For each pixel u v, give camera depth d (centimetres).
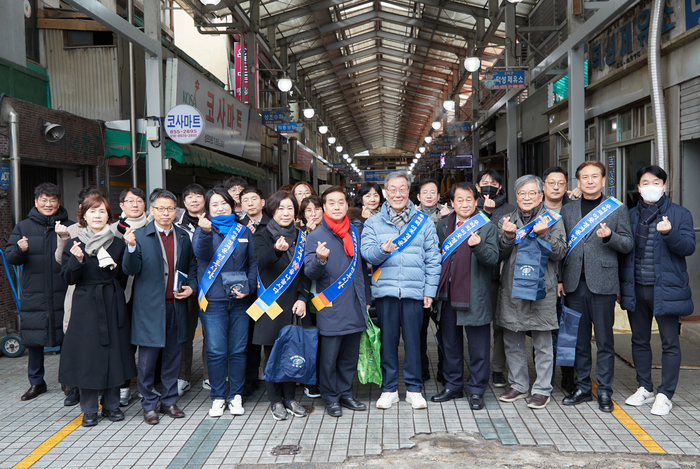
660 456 344
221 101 1203
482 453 354
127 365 421
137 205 429
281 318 425
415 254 439
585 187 431
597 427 392
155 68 807
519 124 1520
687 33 591
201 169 1333
